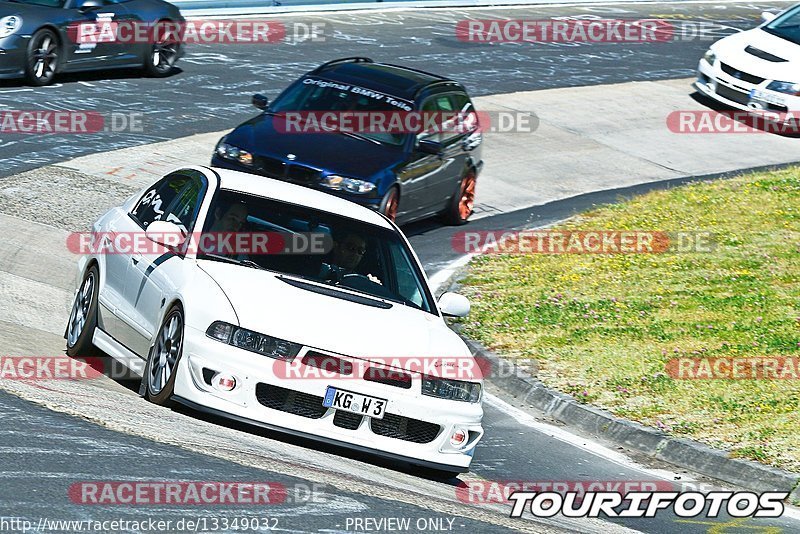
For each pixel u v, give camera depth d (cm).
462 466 2605
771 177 6675
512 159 6769
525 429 3334
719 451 3164
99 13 6575
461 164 5397
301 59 7881
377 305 2747
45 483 1905
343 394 2470
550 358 3838
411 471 2697
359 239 2944
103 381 2809
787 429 3312
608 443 3312
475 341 3975
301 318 2544
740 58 7869
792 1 12669
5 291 3603
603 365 3788
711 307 4422
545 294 4553
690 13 11538
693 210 5953
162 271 2738
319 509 2031
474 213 5812
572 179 6619
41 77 6369
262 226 2864
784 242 5391
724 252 5209
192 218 2845
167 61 7075
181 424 2428
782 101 7619
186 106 6475
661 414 3406
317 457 2452
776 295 4584
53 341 3216
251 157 4600
